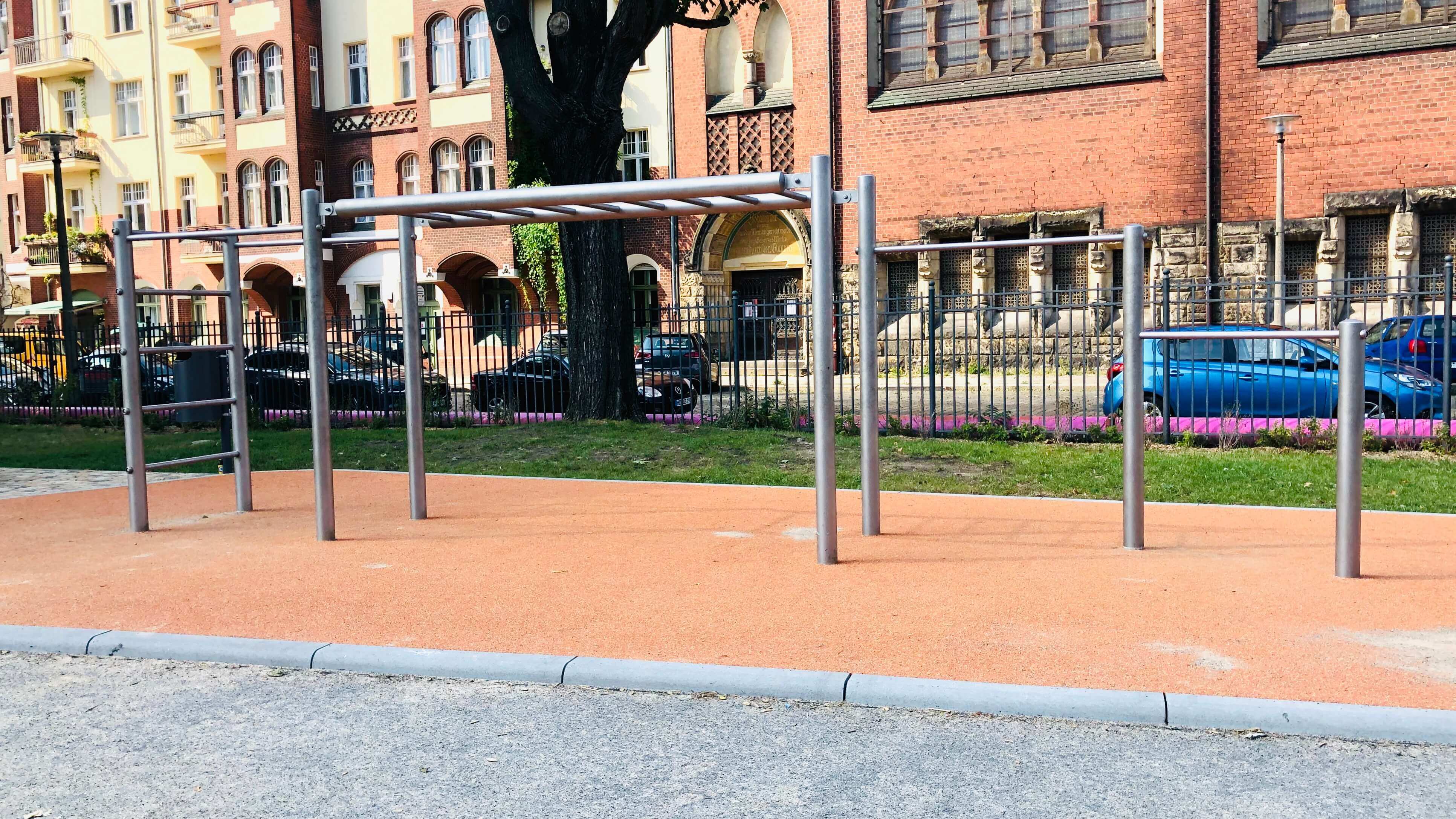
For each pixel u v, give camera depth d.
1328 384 13.94
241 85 38.84
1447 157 24.30
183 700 5.05
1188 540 8.12
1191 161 26.28
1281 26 25.80
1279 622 5.73
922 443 13.98
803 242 31.17
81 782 4.12
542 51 34.44
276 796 3.97
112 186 43.06
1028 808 3.76
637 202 7.76
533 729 4.60
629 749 4.36
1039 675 4.91
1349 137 25.06
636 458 13.41
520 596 6.59
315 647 5.55
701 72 31.97
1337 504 7.08
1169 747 4.28
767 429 15.82
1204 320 25.97
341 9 37.53
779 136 31.05
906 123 29.34
